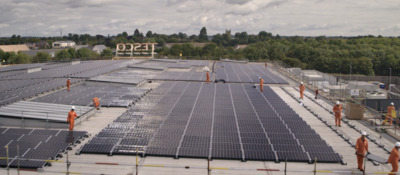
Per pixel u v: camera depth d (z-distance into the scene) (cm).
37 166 2739
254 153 3036
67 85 6178
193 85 7231
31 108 4412
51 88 6328
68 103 4947
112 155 3048
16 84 6900
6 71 9119
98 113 4709
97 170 2783
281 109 4888
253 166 2878
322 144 3297
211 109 4778
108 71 9038
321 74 11069
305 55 19988
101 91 6072
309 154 3039
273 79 8500
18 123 3956
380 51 18750
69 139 3312
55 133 3456
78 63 11994
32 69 9225
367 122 4572
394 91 10462
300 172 2789
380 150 3431
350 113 4703
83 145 3197
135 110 4634
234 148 3138
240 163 2933
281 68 11700
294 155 3005
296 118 4350
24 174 2683
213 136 3456
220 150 3091
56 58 16825
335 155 3034
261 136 3500
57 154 2961
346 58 17312
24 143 3141
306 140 3400
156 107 4853
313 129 3844
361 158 2831
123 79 7481
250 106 5047
